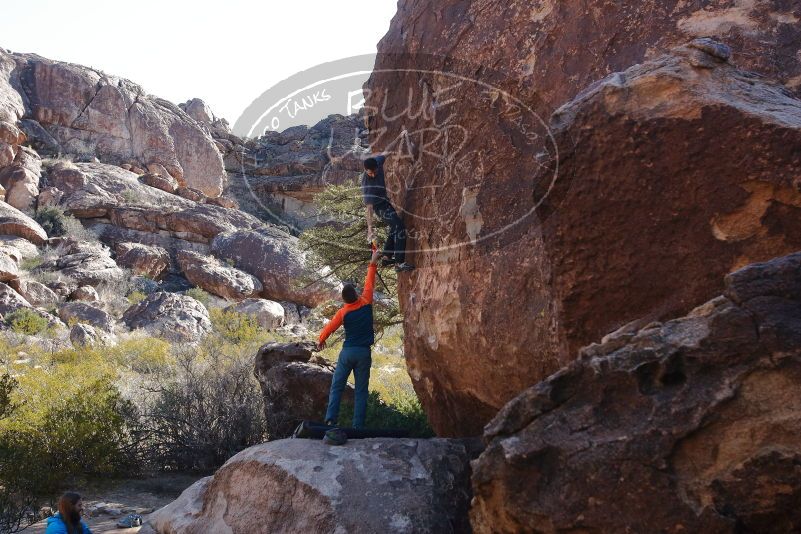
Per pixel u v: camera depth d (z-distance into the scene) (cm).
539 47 602
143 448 1148
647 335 346
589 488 332
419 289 691
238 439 1170
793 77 498
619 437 331
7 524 755
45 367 1953
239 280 3628
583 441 341
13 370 1838
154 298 2980
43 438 1012
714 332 326
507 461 355
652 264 429
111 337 2483
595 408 348
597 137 436
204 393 1223
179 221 4056
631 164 427
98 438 1048
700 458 316
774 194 396
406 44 739
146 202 4275
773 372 310
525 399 368
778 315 316
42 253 3519
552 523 338
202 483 633
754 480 300
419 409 1132
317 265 1531
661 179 421
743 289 328
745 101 416
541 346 527
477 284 596
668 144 417
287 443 571
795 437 297
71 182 4266
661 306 427
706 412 314
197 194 4722
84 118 4897
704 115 409
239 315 3125
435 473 538
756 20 521
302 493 519
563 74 577
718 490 306
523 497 351
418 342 703
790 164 390
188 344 2431
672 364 332
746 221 404
